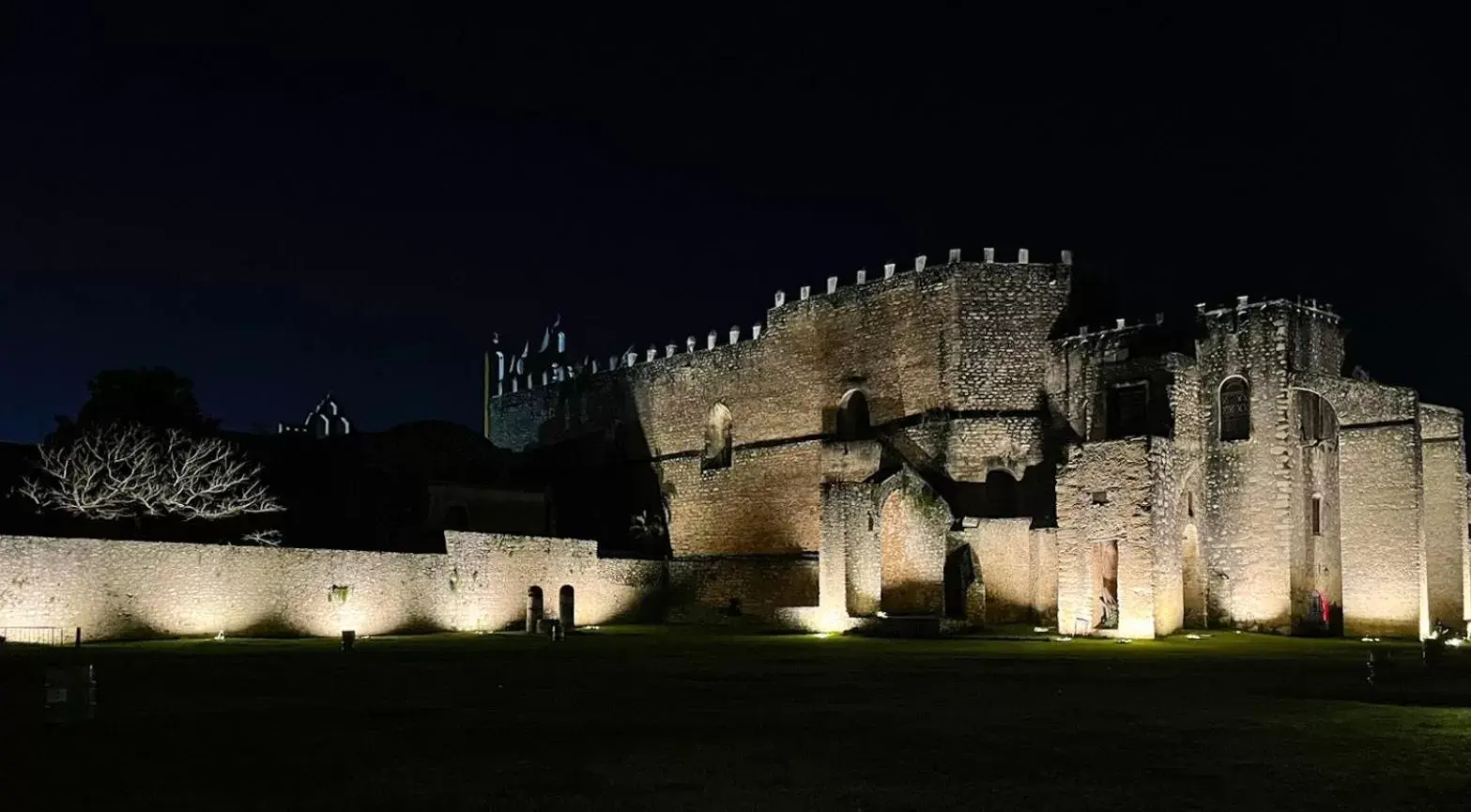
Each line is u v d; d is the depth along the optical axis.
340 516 76.50
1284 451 56.69
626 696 25.95
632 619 66.62
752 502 77.88
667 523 84.25
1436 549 54.62
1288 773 16.27
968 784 15.47
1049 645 45.50
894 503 61.78
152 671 31.52
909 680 29.98
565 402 96.81
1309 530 57.28
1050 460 64.25
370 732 19.89
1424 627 51.78
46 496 60.75
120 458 58.88
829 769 16.48
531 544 61.81
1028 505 64.19
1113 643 46.72
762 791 14.97
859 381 72.38
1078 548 51.41
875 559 57.66
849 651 41.34
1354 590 53.88
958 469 65.44
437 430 82.38
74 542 45.75
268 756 17.45
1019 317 66.75
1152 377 59.06
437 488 75.25
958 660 36.97
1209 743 18.83
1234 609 57.16
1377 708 23.56
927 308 68.38
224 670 32.09
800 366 76.19
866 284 72.50
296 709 23.19
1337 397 55.56
